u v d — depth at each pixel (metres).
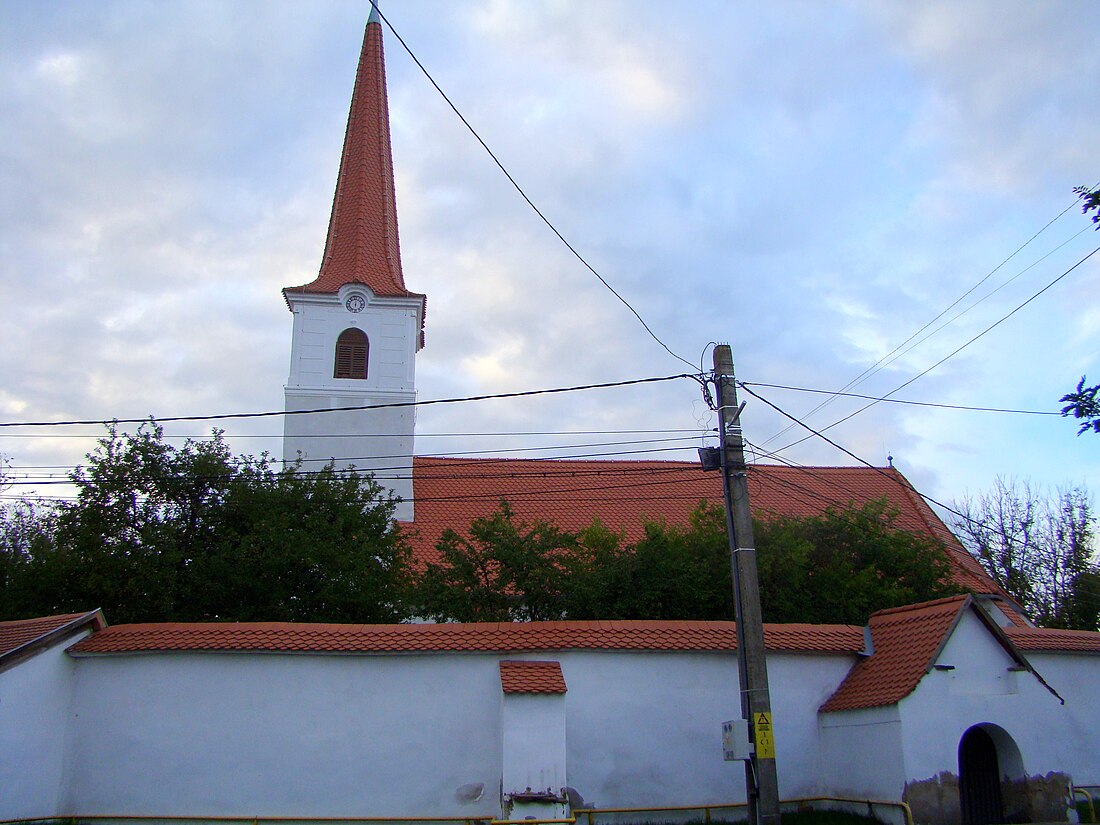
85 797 17.39
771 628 19.86
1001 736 18.33
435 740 18.05
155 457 25.34
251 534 24.30
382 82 40.22
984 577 36.12
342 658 18.31
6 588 24.50
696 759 18.64
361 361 36.72
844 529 27.41
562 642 18.69
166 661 18.06
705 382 17.52
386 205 38.66
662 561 23.86
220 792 17.58
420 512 36.28
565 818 16.69
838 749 18.84
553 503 37.62
